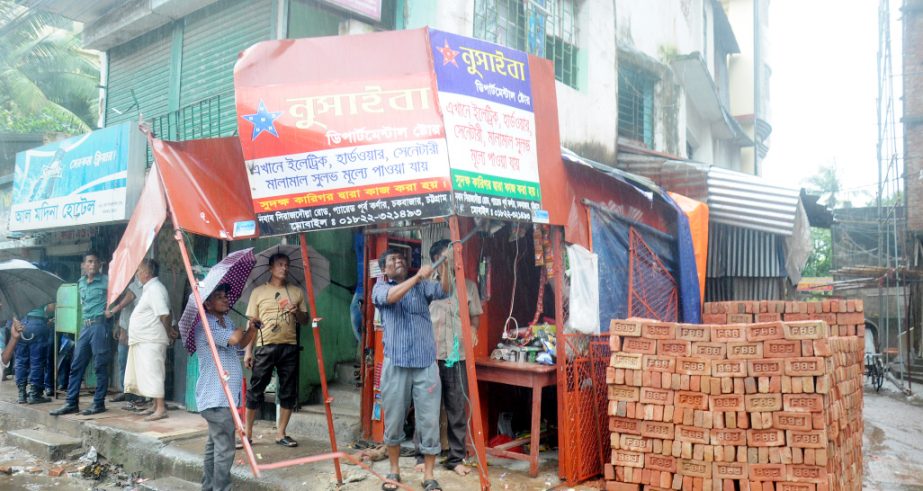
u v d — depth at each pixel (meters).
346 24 7.34
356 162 4.34
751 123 17.59
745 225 7.67
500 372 5.40
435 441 4.74
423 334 4.79
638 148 9.98
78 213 8.04
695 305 6.21
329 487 4.87
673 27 12.42
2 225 11.52
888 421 10.19
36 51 17.42
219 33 8.31
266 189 4.51
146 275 7.14
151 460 6.09
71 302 8.41
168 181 4.61
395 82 4.36
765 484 4.34
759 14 18.48
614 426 4.80
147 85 9.49
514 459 5.69
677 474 4.56
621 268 5.59
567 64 9.27
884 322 22.30
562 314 5.12
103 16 9.70
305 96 4.48
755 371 4.41
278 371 6.12
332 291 7.48
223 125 7.98
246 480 5.20
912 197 17.19
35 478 6.29
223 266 4.75
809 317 6.38
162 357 7.18
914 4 17.30
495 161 4.48
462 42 4.50
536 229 5.58
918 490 5.82
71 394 7.59
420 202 4.21
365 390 6.26
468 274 5.55
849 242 23.23
